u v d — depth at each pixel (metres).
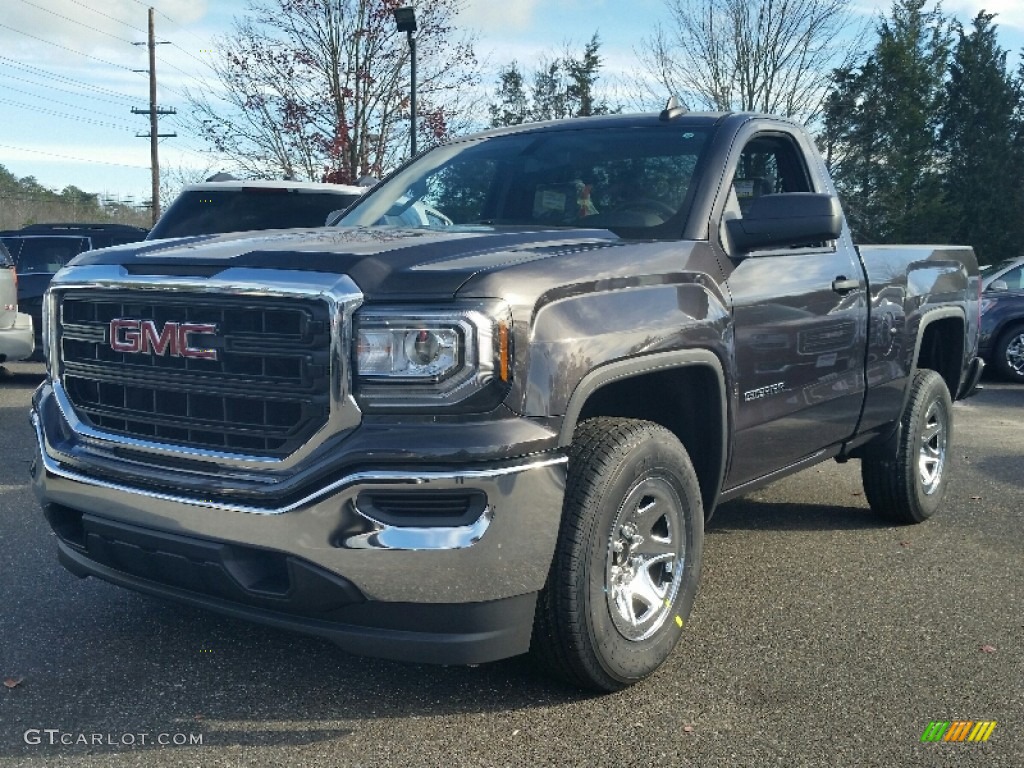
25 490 6.36
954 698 3.48
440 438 2.86
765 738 3.17
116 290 3.33
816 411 4.58
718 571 4.91
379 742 3.12
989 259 54.00
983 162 54.12
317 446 2.93
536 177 4.47
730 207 4.16
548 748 3.09
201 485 3.07
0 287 9.93
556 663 3.31
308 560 2.92
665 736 3.18
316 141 21.61
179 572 3.19
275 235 3.64
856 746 3.13
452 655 3.00
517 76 47.59
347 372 2.89
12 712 3.29
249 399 3.06
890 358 5.20
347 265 2.98
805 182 4.84
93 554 3.43
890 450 5.62
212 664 3.69
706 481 3.98
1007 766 3.03
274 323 3.02
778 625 4.16
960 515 6.13
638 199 4.15
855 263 4.86
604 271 3.33
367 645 3.01
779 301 4.18
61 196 62.03
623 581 3.43
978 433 9.43
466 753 3.06
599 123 4.72
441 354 2.88
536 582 3.05
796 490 6.76
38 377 12.83
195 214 8.81
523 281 3.04
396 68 21.23
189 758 3.00
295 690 3.48
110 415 3.39
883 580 4.79
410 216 4.58
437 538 2.87
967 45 55.75
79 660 3.71
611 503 3.27
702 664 3.74
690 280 3.70
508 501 2.92
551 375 3.02
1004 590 4.66
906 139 43.94
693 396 3.87
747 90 28.25
